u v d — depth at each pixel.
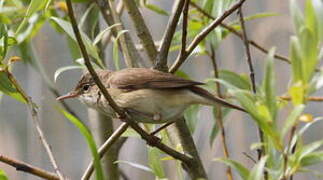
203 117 13.89
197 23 10.66
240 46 14.33
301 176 13.83
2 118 14.83
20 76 14.80
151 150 8.86
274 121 6.79
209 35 10.68
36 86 14.78
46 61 15.02
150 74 9.28
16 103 14.80
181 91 9.13
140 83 9.33
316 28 6.66
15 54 12.63
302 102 6.62
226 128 14.02
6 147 14.73
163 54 9.28
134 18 9.77
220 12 10.42
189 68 14.71
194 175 9.05
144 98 9.22
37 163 14.70
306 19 6.72
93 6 11.25
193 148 9.40
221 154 13.85
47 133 14.78
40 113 14.74
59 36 15.06
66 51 15.03
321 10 6.68
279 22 14.17
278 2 14.30
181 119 9.51
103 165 10.63
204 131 13.87
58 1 12.55
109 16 10.37
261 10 14.48
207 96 9.06
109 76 9.71
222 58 14.42
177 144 9.44
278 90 13.59
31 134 14.73
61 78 15.13
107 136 10.91
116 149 10.70
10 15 11.15
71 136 14.91
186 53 9.08
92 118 11.00
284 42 14.05
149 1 14.41
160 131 9.77
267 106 6.80
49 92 14.77
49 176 8.52
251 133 13.89
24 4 11.73
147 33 9.77
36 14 11.20
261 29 14.29
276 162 7.32
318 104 13.86
